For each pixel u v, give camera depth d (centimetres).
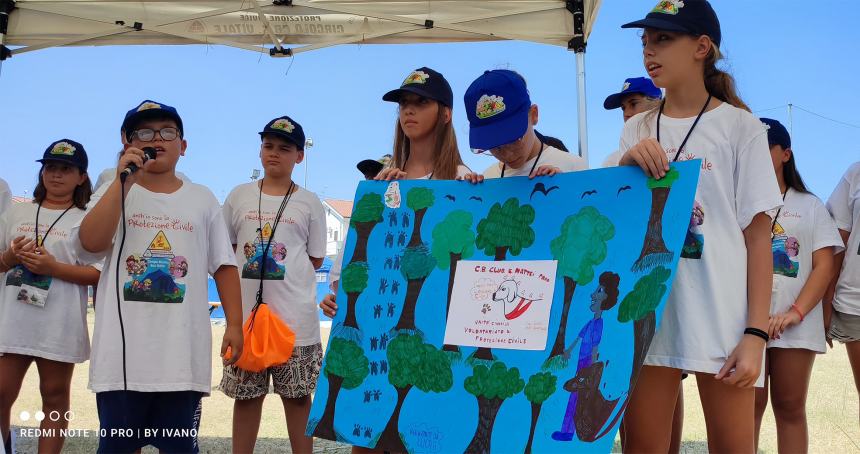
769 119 340
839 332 346
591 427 186
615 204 211
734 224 204
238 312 309
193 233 293
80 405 516
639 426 215
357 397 232
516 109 233
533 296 214
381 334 237
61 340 350
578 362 197
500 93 234
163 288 281
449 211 244
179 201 295
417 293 237
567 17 449
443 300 231
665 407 214
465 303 226
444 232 241
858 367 346
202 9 465
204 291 295
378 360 234
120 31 470
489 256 229
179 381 276
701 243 206
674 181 202
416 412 220
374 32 470
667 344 207
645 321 190
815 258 326
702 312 202
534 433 196
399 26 467
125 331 274
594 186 218
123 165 273
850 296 340
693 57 214
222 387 361
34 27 470
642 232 202
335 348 242
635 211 206
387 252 248
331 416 233
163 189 296
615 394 185
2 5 462
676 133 217
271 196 395
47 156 367
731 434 204
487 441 204
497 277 224
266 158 394
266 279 375
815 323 321
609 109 402
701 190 209
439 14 459
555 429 192
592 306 202
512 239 227
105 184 317
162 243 285
